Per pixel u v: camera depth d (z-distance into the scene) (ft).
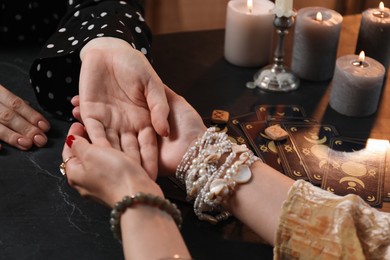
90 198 2.03
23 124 2.44
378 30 2.90
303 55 2.92
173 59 3.10
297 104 2.81
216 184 2.09
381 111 2.79
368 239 1.88
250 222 2.07
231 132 2.59
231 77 2.99
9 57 2.99
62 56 2.51
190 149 2.18
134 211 1.80
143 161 2.16
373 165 2.43
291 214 1.92
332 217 1.88
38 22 3.12
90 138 2.17
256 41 2.99
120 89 2.29
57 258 1.97
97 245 2.02
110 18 2.67
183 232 2.09
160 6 5.65
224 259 1.99
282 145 2.52
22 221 2.09
